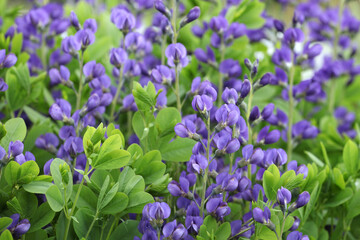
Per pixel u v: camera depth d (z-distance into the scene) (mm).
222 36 1334
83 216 1058
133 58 1363
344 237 1166
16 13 1635
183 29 1363
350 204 1153
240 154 1202
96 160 1036
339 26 1719
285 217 1050
